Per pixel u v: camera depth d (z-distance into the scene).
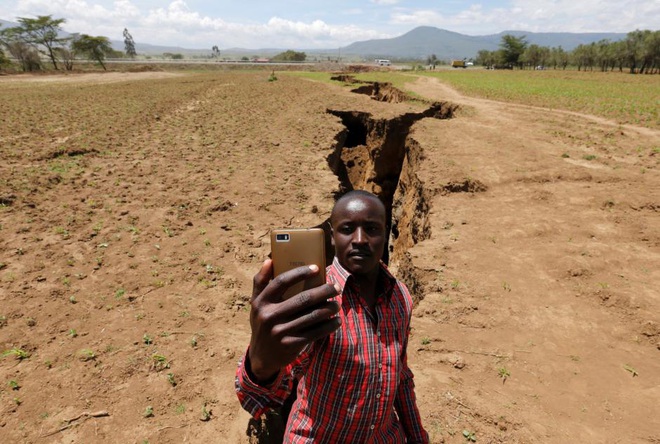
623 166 14.38
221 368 5.18
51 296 6.65
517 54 117.50
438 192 12.08
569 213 10.49
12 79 57.09
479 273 7.57
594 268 7.73
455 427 4.32
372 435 2.05
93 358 5.31
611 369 5.30
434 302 6.66
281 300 1.37
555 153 15.93
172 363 5.24
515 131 20.16
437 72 81.69
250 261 8.04
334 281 1.98
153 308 6.45
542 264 7.91
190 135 19.25
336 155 18.09
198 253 8.23
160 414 4.48
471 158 15.16
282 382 1.84
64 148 15.65
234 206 10.75
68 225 9.30
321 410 1.99
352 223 1.90
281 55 165.38
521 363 5.36
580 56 96.56
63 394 4.72
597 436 4.28
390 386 1.98
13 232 8.83
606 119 23.88
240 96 34.00
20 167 13.45
